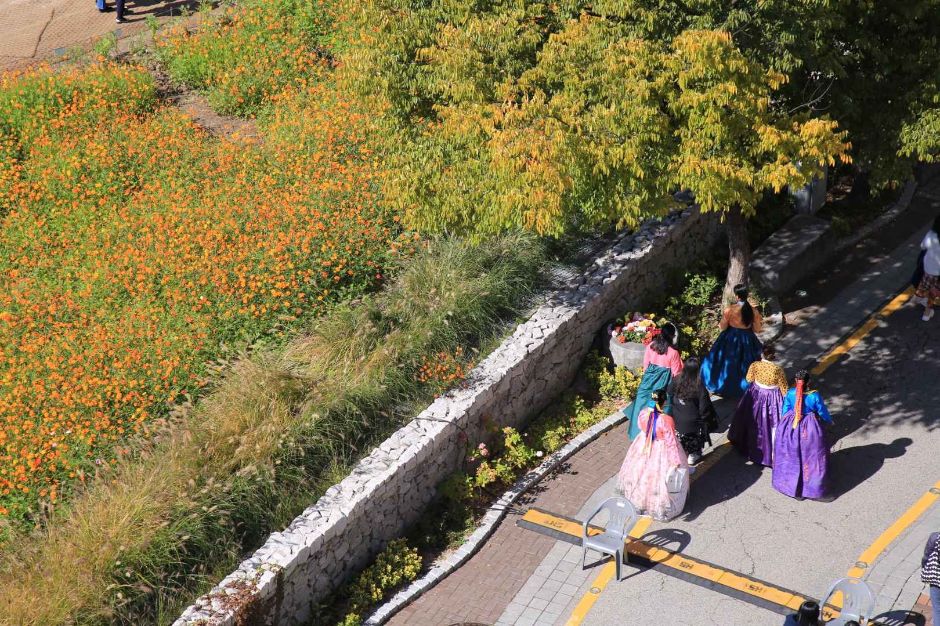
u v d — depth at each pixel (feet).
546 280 47.19
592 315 45.29
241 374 40.27
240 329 44.16
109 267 48.49
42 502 36.17
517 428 42.34
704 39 33.83
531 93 38.01
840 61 38.78
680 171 35.76
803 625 29.60
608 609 33.30
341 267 46.39
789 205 53.98
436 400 39.78
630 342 44.42
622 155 35.35
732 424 39.58
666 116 36.11
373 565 35.53
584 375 45.16
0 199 55.62
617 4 36.09
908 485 37.63
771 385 37.99
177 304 45.68
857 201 56.44
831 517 36.45
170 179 54.44
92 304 46.62
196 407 40.57
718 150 36.58
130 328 43.86
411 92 39.42
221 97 63.72
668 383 39.04
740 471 39.01
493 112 36.09
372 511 35.60
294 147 55.42
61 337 44.47
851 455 39.42
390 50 39.40
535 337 42.55
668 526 36.55
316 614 33.73
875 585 33.35
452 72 37.11
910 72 40.73
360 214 50.08
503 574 35.27
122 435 39.63
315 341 42.32
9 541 35.12
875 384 43.24
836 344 46.03
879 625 31.73
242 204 51.49
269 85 64.44
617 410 42.96
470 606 33.99
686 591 33.71
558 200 34.88
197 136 58.80
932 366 43.96
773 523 36.35
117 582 32.07
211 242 47.85
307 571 33.40
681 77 34.88
